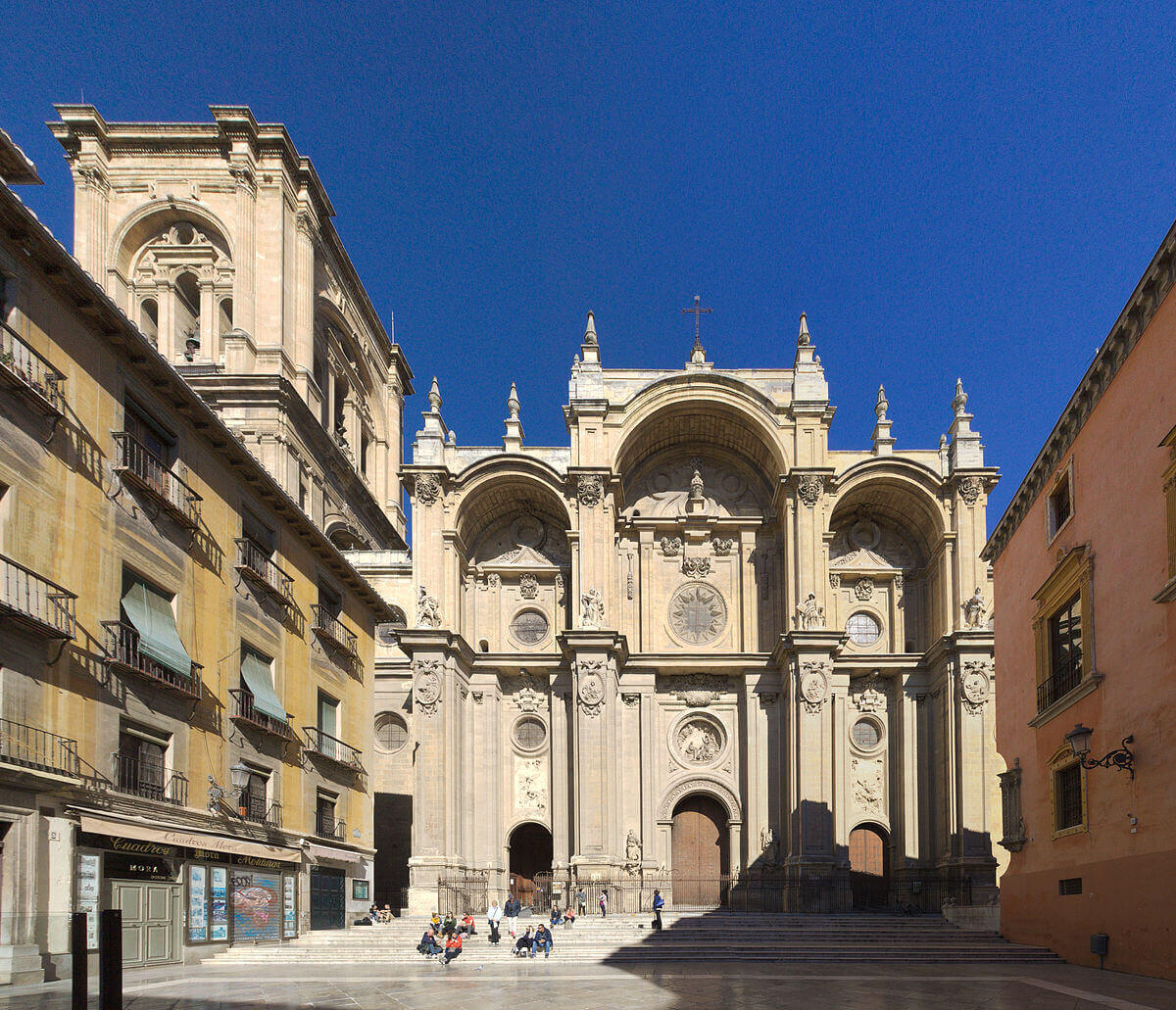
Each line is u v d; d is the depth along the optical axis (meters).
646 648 46.44
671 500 48.78
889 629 46.88
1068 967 23.73
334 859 32.84
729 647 46.53
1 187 17.97
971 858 39.00
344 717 35.47
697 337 48.50
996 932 31.38
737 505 48.66
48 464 19.81
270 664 29.95
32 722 18.61
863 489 45.72
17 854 17.62
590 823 40.34
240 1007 16.66
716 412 46.16
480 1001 18.02
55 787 18.62
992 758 40.00
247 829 26.75
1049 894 26.20
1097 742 22.86
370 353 61.59
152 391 24.11
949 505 43.97
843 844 42.44
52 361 20.19
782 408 45.03
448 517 44.59
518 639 46.91
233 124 46.94
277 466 42.72
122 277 47.62
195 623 25.31
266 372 45.06
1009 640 30.44
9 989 16.81
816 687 41.12
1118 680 21.72
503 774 44.91
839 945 28.80
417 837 39.84
